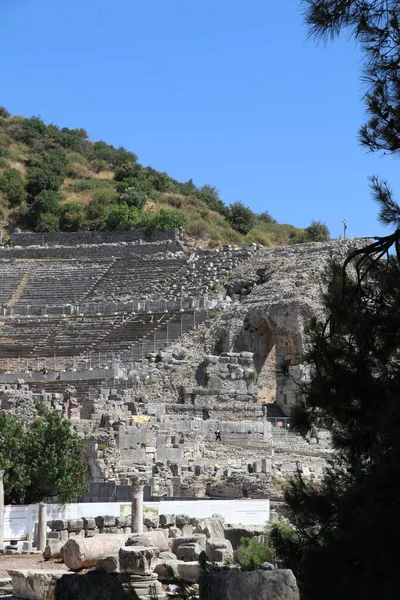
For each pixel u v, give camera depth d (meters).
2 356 78.00
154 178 141.88
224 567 17.84
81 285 95.50
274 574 12.22
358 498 16.50
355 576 15.77
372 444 17.20
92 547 26.16
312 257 83.94
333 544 16.52
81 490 42.78
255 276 85.00
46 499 42.44
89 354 76.25
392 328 17.59
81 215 123.94
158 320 79.50
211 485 47.25
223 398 67.25
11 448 41.78
